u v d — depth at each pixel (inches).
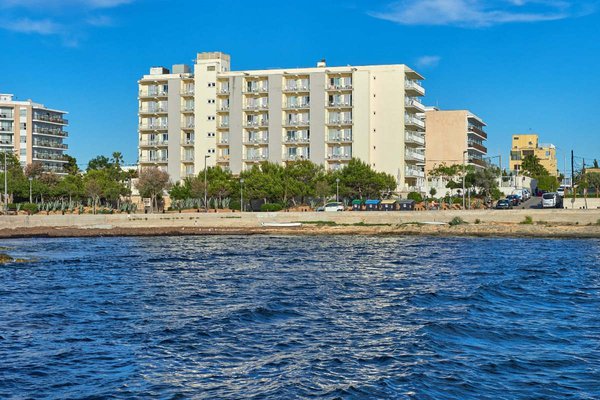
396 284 1907.0
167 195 6348.4
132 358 1095.0
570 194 6215.6
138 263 2549.2
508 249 3125.0
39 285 1937.7
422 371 1007.0
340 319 1391.5
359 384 949.2
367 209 5182.1
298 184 5595.5
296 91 6205.7
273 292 1764.3
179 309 1520.7
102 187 6230.3
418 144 6496.1
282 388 936.3
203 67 6358.3
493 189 6358.3
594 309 1512.1
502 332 1264.8
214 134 6333.7
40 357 1103.0
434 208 5413.4
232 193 5762.8
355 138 6082.7
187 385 959.6
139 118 6628.9
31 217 4544.8
